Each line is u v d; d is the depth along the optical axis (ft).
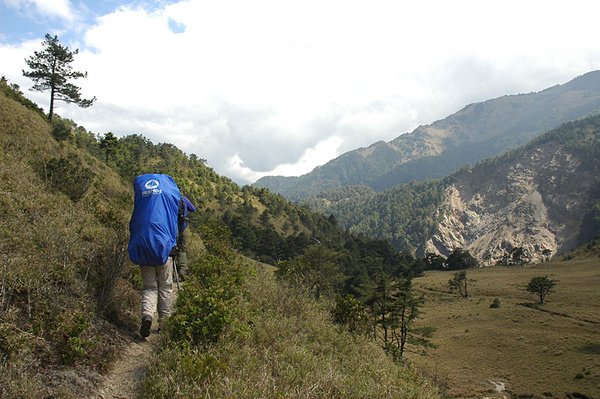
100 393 10.94
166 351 13.00
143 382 11.60
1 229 15.29
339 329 28.22
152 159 474.08
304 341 19.63
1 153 28.63
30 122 85.66
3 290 11.62
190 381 11.41
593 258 517.96
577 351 208.64
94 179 63.46
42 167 30.76
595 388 163.94
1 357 9.81
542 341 228.84
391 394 17.08
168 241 15.08
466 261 576.61
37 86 158.81
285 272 42.34
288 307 24.66
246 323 18.15
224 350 14.03
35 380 9.62
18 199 19.51
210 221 39.14
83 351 11.65
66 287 14.29
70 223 19.20
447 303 353.72
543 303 319.06
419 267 509.76
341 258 343.05
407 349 212.64
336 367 16.97
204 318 14.62
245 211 490.49
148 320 14.58
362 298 194.39
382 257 510.99
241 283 23.57
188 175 480.23
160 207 15.44
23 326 11.44
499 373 188.65
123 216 25.08
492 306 320.29
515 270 499.92
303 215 597.11
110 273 15.90
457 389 158.51
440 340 248.52
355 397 14.57
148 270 15.33
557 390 167.02
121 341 14.21
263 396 11.37
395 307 184.44
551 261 595.47
